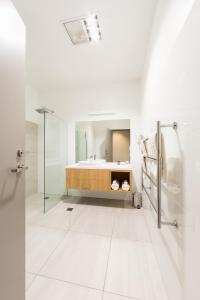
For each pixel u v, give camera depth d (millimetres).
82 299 1045
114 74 2717
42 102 3379
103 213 2406
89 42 1911
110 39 1860
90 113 3154
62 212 2445
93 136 3180
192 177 653
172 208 929
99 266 1331
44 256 1450
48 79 2887
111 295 1075
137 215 2334
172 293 940
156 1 1373
